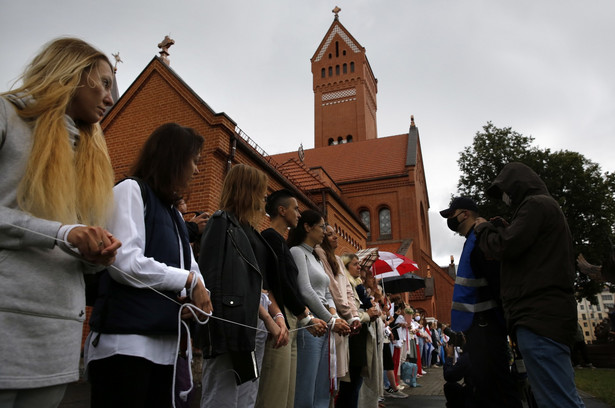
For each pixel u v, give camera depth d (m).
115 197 2.04
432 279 36.16
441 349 20.36
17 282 1.44
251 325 2.57
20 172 1.53
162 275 1.96
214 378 2.76
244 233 2.88
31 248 1.49
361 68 52.12
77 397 6.47
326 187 20.92
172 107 12.58
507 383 3.84
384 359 7.37
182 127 2.42
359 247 25.25
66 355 1.55
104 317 1.92
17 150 1.53
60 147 1.62
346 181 41.31
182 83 12.62
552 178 29.30
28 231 1.45
